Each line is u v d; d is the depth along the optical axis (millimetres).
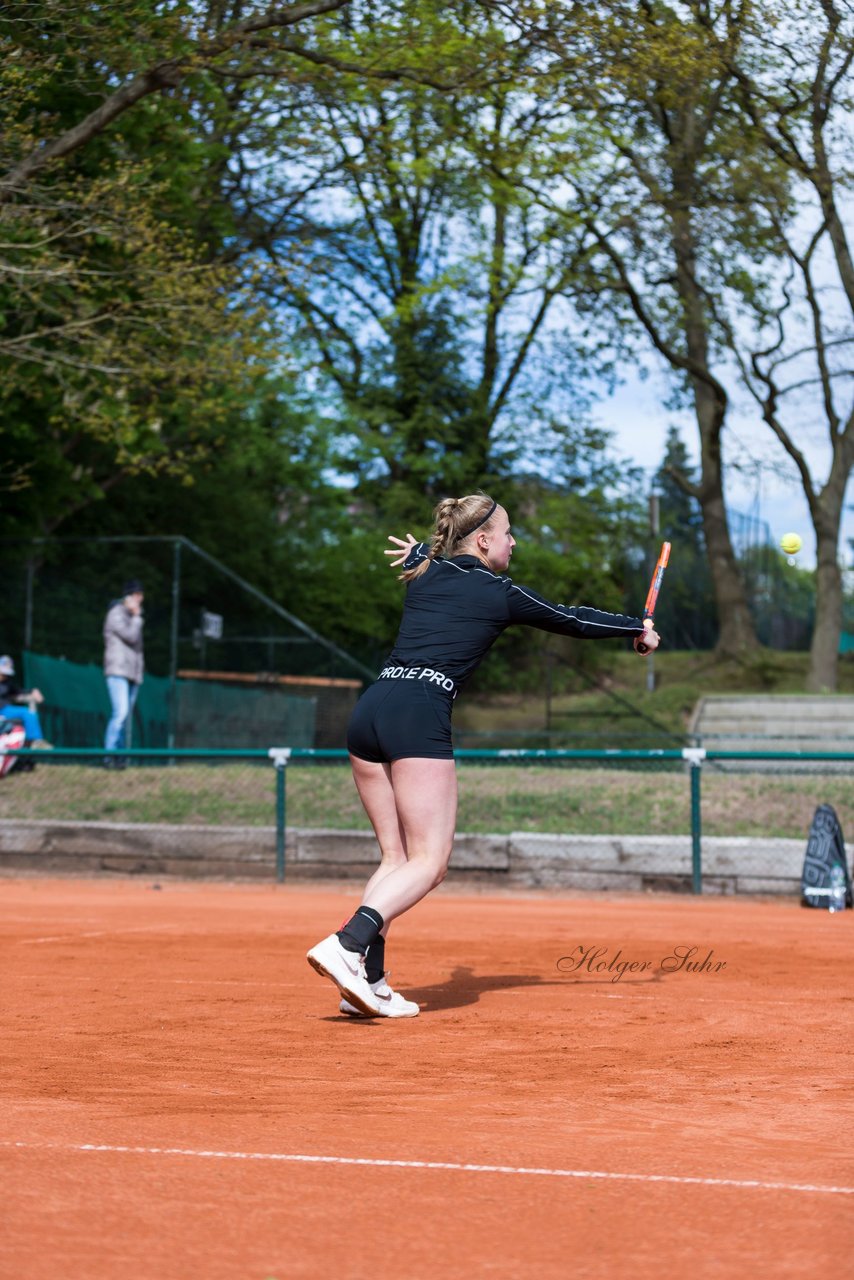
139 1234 2582
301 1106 3879
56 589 19969
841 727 26156
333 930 9492
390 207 29219
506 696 31219
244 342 17281
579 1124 3629
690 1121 3688
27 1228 2598
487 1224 2682
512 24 14492
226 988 6594
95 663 19656
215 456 27781
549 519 32594
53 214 15773
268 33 15570
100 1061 4656
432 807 5625
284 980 6879
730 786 16312
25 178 15438
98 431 18125
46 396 19266
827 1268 2398
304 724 19734
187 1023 5535
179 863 14828
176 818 15938
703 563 35125
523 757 13516
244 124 19891
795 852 13188
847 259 21953
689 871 13469
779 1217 2723
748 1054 4848
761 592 35125
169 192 18438
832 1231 2625
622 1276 2367
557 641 31547
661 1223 2688
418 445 32688
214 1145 3322
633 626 5879
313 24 15586
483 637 5711
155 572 19891
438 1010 5941
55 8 13914
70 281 16062
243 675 19672
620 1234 2613
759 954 8148
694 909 12164
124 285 17078
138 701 18984
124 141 16906
